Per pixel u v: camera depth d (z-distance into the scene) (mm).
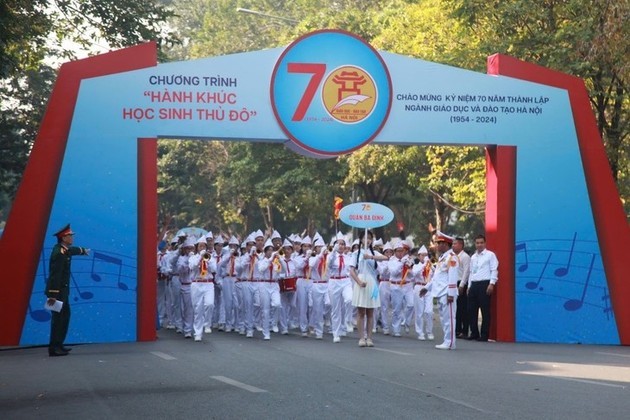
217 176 56875
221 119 20141
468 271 21656
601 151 21281
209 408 10680
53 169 19547
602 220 21156
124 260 19766
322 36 20469
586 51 24359
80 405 11133
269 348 18250
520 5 25422
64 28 33562
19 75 36906
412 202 48656
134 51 19938
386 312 23062
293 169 45281
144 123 19891
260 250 21328
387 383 12734
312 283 21375
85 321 19547
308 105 20406
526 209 21094
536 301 20969
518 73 21203
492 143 21031
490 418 9953
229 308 23281
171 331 24031
